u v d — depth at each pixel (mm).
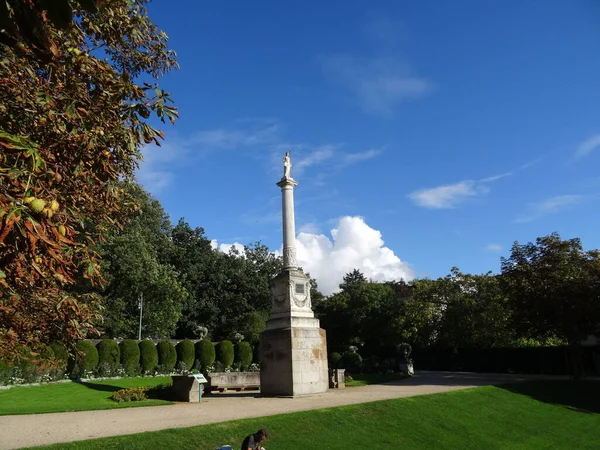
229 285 50938
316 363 20359
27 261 3236
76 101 5348
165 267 40562
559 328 28750
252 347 40438
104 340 29547
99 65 5898
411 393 20328
